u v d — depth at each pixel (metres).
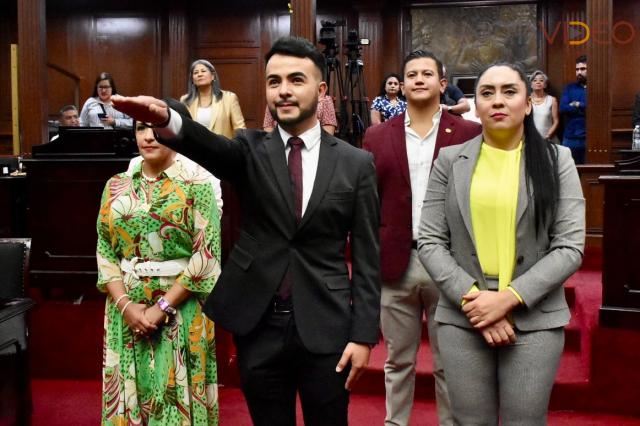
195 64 6.12
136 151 5.20
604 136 7.22
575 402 4.19
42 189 5.20
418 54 3.56
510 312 2.51
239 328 2.37
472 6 10.67
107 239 3.15
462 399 2.57
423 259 2.71
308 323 2.34
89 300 5.19
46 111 7.77
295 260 2.36
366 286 2.40
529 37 10.53
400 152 3.50
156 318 3.00
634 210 4.16
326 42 6.68
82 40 11.31
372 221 2.43
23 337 3.45
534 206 2.56
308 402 2.40
